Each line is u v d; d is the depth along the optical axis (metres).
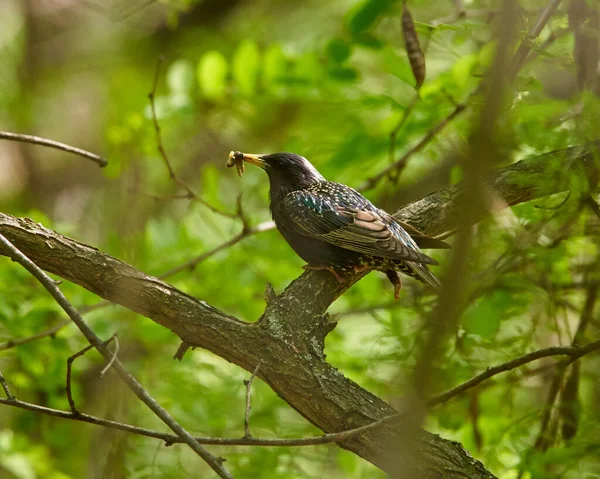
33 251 8.33
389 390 11.43
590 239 10.65
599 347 7.39
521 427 10.53
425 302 11.80
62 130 20.42
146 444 12.03
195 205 13.64
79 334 12.12
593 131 9.05
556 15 10.37
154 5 20.06
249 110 15.05
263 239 13.48
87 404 13.38
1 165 19.64
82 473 12.86
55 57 20.64
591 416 9.99
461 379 10.66
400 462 5.38
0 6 20.44
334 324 8.48
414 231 9.88
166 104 13.73
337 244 9.77
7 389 7.30
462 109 10.98
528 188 9.57
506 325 11.93
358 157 12.86
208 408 12.36
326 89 13.33
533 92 9.88
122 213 14.46
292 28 20.00
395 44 14.17
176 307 8.24
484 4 11.93
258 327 8.19
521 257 10.09
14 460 11.73
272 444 6.93
